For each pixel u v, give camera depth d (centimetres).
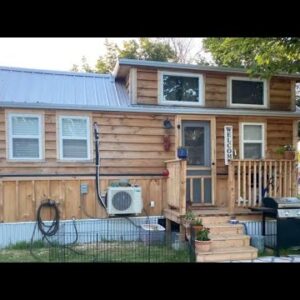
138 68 809
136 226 764
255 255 602
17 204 712
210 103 852
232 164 711
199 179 815
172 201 731
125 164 776
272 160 746
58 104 732
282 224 638
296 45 710
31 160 727
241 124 852
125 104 798
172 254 606
